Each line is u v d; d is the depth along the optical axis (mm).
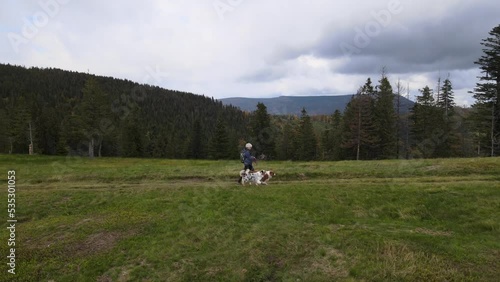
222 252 11109
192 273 10141
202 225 13133
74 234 12789
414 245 10523
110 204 16297
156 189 18562
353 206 14703
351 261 9984
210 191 17625
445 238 11016
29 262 10938
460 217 13117
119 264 10742
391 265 9500
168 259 10867
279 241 11461
